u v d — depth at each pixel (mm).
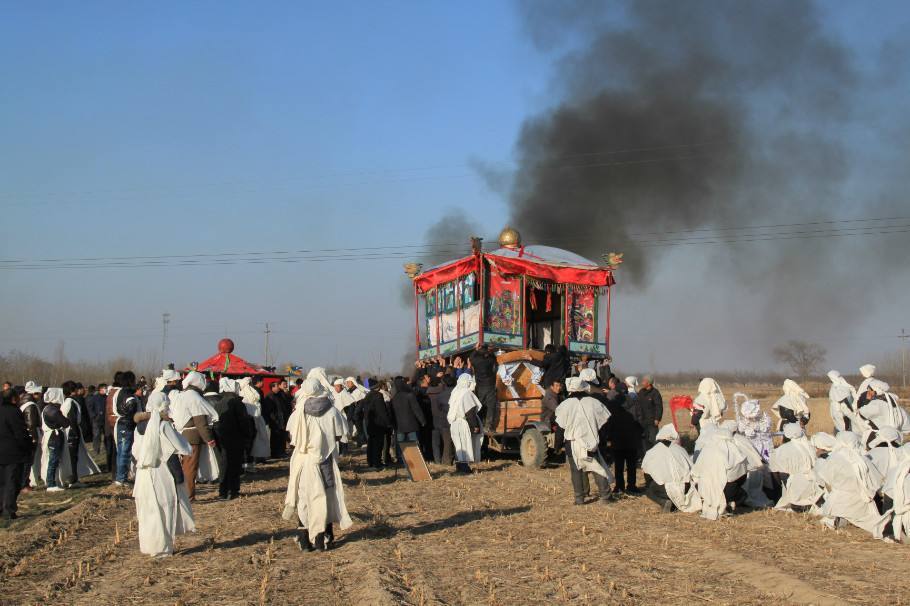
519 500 13227
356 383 22359
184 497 9555
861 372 14711
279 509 12703
